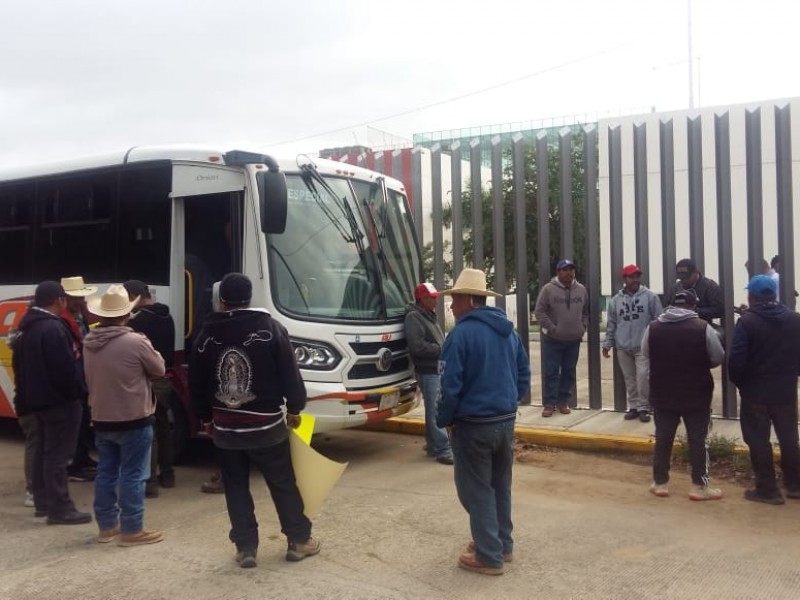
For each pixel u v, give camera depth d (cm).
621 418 992
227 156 776
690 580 516
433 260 1145
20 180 951
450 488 752
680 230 1362
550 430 931
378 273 854
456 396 509
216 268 800
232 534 550
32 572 548
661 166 1007
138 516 600
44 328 636
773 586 505
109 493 605
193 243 814
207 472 840
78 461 819
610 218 1040
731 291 968
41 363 635
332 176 848
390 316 861
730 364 691
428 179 1348
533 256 1961
